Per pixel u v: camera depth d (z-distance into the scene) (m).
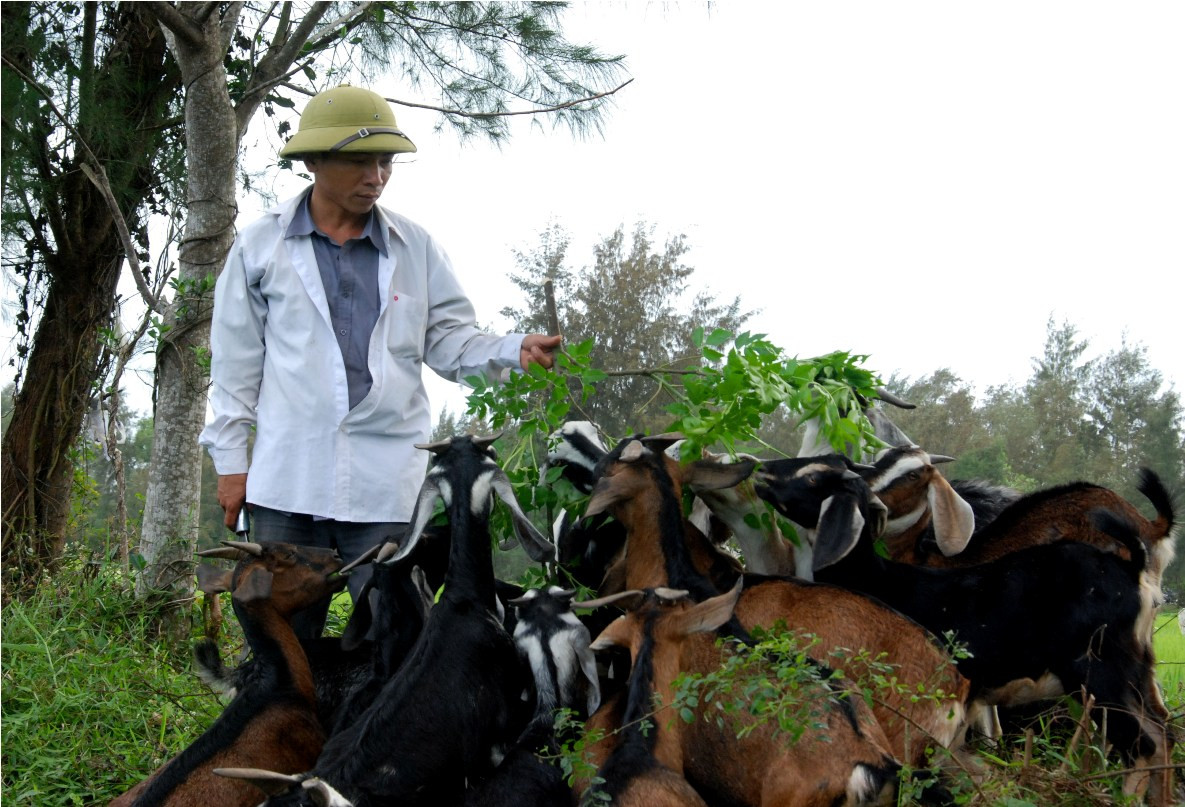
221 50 8.24
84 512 10.23
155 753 5.59
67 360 9.58
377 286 5.89
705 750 4.56
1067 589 5.40
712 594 4.90
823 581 5.44
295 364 5.77
